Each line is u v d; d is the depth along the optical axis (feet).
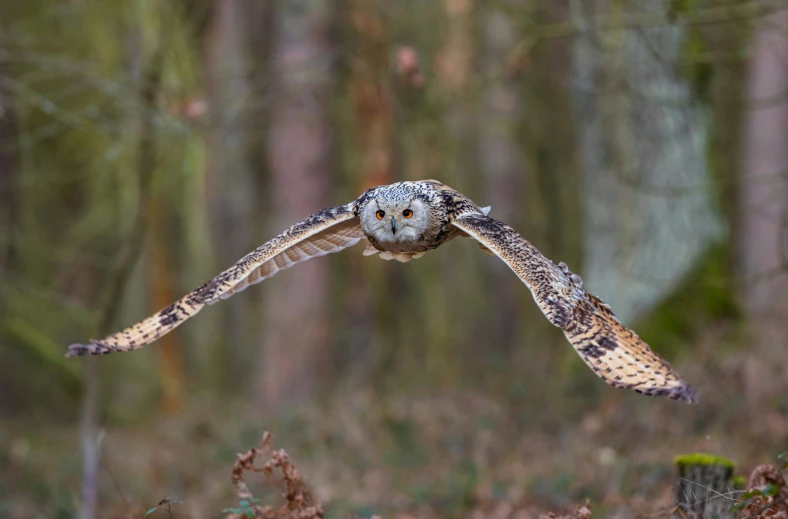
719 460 29.37
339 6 73.87
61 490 51.24
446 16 79.10
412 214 26.00
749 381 50.52
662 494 36.47
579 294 21.43
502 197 90.53
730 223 65.82
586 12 60.13
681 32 58.75
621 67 60.59
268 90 65.21
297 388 77.92
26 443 64.13
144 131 48.73
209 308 93.97
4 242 64.49
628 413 51.37
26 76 55.47
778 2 45.01
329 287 80.28
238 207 86.99
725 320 57.93
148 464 55.62
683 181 60.34
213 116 52.29
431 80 64.23
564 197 89.30
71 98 62.44
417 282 95.96
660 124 60.23
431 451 54.65
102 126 48.24
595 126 63.36
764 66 69.92
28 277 67.41
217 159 82.79
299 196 76.64
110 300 49.03
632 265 61.52
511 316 95.40
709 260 59.62
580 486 41.63
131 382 78.48
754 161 70.74
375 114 79.30
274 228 77.15
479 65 78.64
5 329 62.64
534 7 70.69
